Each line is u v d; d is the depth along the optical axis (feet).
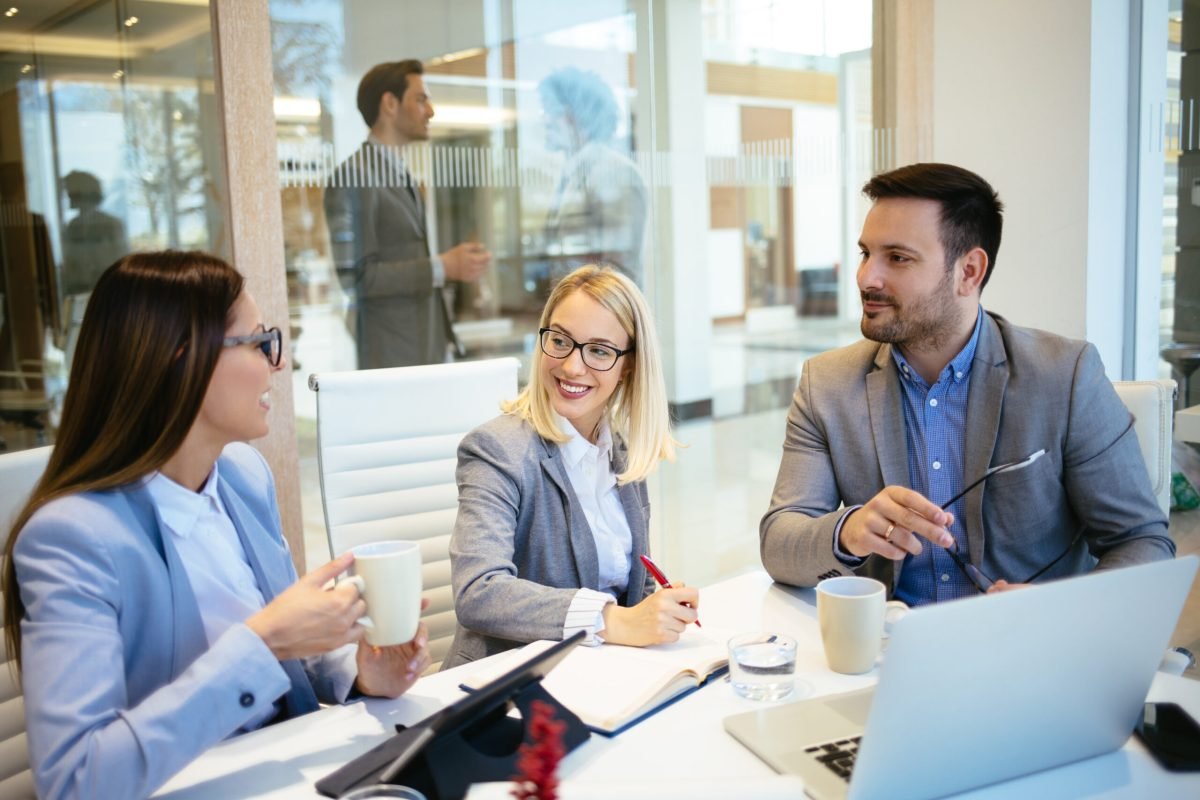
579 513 5.34
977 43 11.37
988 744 3.13
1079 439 5.32
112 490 3.76
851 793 2.98
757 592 5.31
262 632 3.41
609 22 10.74
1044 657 3.06
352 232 9.27
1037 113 10.99
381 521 6.37
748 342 12.17
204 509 4.19
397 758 3.21
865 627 4.08
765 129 11.76
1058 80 10.77
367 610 3.62
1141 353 11.35
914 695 2.88
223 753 3.56
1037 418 5.35
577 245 10.82
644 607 4.43
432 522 6.56
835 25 11.83
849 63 11.97
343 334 9.32
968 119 11.59
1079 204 10.79
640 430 5.58
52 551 3.53
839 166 12.20
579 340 5.30
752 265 12.02
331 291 9.19
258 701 3.34
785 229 12.10
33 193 7.86
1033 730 3.20
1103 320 11.12
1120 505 5.26
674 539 12.09
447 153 9.87
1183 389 11.10
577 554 5.32
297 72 8.81
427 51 9.60
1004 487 5.37
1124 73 10.94
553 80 10.44
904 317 5.41
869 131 12.16
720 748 3.48
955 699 2.96
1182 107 10.68
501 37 10.05
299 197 8.91
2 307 7.90
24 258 7.91
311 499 9.15
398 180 9.54
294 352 9.00
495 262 10.32
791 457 5.83
